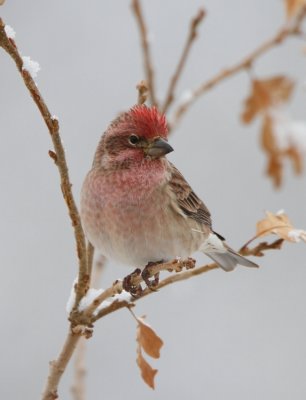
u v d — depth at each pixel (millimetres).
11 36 6090
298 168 6957
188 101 8781
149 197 8055
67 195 6531
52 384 6891
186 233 8492
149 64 8828
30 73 6148
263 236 6918
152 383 6605
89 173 8312
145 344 6625
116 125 8203
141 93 8250
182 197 8492
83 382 8047
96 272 8734
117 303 6883
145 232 8055
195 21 8766
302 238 6832
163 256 8258
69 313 6922
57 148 6340
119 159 8094
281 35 7688
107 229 8062
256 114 7027
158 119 8141
